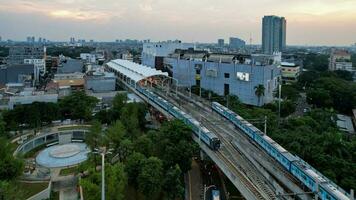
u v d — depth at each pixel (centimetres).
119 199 8369
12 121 14362
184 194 9794
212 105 17062
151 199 9475
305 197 8462
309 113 17450
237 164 9875
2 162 9131
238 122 13575
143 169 8962
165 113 15925
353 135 15688
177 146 10494
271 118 14888
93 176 8719
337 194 7412
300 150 11225
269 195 8144
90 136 11838
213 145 10794
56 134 14425
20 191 8394
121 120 14112
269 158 10594
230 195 10012
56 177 10575
